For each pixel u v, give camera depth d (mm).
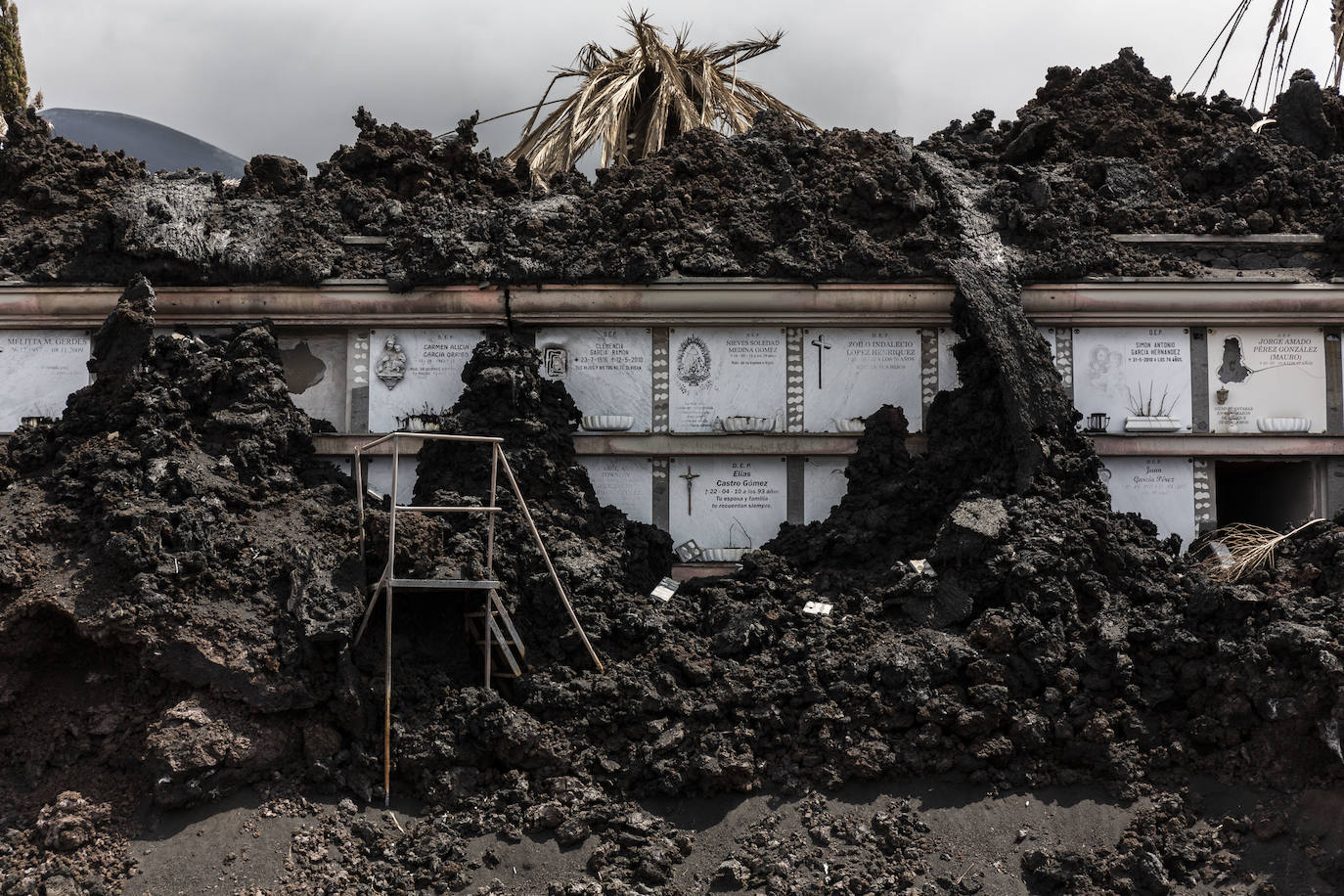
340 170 16125
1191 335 15195
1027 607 12477
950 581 12883
